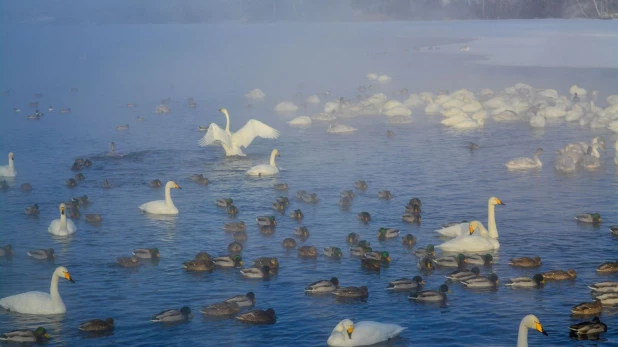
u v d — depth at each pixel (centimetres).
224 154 7394
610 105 9431
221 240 4741
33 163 7025
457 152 7281
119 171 6681
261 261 4222
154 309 3700
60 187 6119
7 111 10488
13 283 4072
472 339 3341
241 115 10006
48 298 3688
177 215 5294
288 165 6844
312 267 4241
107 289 3959
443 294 3738
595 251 4412
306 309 3675
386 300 3766
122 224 5094
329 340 3278
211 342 3347
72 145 7906
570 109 9412
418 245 4569
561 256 4338
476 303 3703
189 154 7406
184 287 3975
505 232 4784
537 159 6569
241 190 5962
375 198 5634
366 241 4469
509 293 3816
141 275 4156
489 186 5959
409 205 5212
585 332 3338
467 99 10238
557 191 5775
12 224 5116
